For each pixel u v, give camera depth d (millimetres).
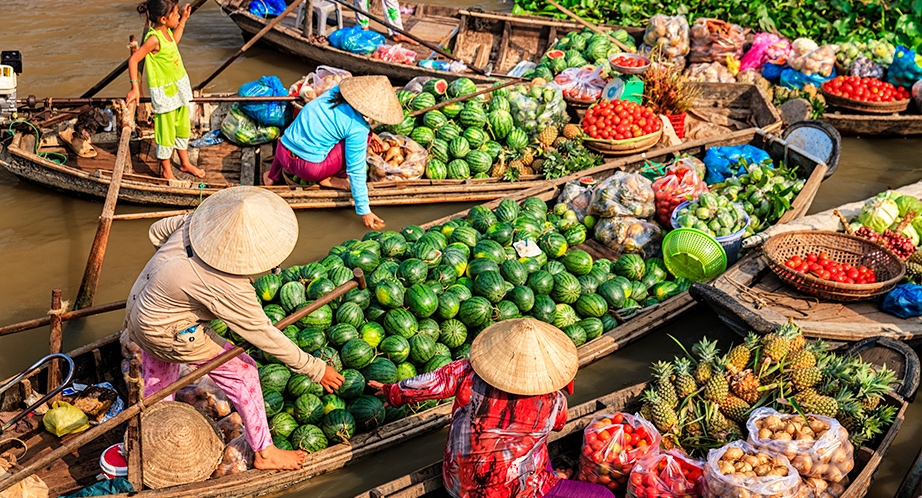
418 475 5258
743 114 11539
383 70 12422
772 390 5941
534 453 4949
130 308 5016
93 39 14289
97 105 9273
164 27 8867
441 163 9789
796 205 8625
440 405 6328
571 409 5863
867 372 5891
